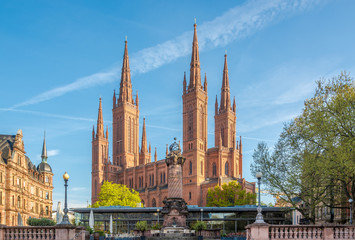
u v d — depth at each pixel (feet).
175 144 181.47
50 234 83.61
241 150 512.22
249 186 447.42
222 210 215.51
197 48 538.88
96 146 612.70
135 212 224.94
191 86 518.37
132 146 635.66
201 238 138.21
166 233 156.15
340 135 133.69
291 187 146.00
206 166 499.92
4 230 83.71
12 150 253.85
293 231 81.41
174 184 175.94
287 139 154.40
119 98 654.12
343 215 169.17
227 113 549.54
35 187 311.27
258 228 80.12
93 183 603.26
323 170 129.80
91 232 152.25
